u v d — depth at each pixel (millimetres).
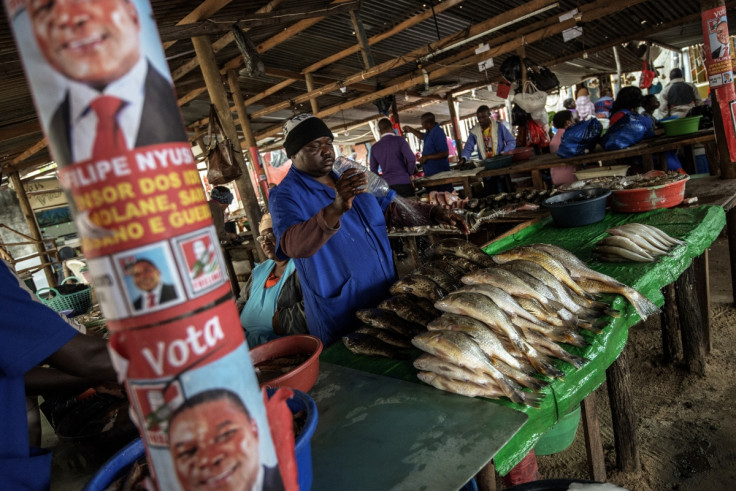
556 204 3662
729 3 7574
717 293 4523
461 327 1808
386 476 1293
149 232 609
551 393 1665
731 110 4066
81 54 575
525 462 2061
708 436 2840
